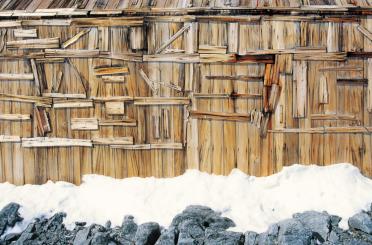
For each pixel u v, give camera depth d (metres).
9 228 8.62
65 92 9.62
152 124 9.49
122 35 9.48
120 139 9.53
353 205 8.23
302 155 9.20
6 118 9.75
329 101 9.12
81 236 8.14
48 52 9.61
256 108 9.24
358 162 9.12
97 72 9.54
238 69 9.27
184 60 9.35
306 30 9.13
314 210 8.30
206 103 9.35
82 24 9.53
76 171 9.64
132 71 9.48
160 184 9.29
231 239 7.63
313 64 9.13
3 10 9.84
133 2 9.77
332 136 9.16
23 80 9.70
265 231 7.86
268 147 9.25
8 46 9.70
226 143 9.33
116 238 8.12
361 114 9.08
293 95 9.18
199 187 9.04
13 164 9.77
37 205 9.07
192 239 7.69
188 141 9.42
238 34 9.24
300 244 7.34
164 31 9.41
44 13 9.61
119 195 9.14
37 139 9.68
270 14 9.17
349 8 9.03
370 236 7.58
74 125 9.62
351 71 9.08
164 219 8.42
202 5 9.43
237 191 8.95
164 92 9.44
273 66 9.19
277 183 8.98
